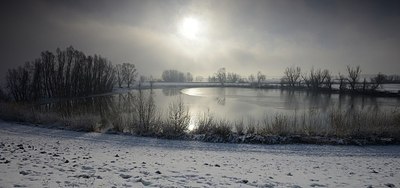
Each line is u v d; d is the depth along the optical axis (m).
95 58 90.06
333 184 9.16
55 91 73.88
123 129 26.66
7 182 6.66
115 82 121.75
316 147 21.12
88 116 28.94
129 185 7.28
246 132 25.42
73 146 18.03
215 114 42.91
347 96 83.88
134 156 14.67
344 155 18.55
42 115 30.81
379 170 12.52
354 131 23.73
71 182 7.15
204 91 114.56
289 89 118.88
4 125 28.73
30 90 66.62
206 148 20.58
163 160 13.59
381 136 23.00
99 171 9.04
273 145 21.91
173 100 66.44
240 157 16.64
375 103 62.75
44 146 16.39
